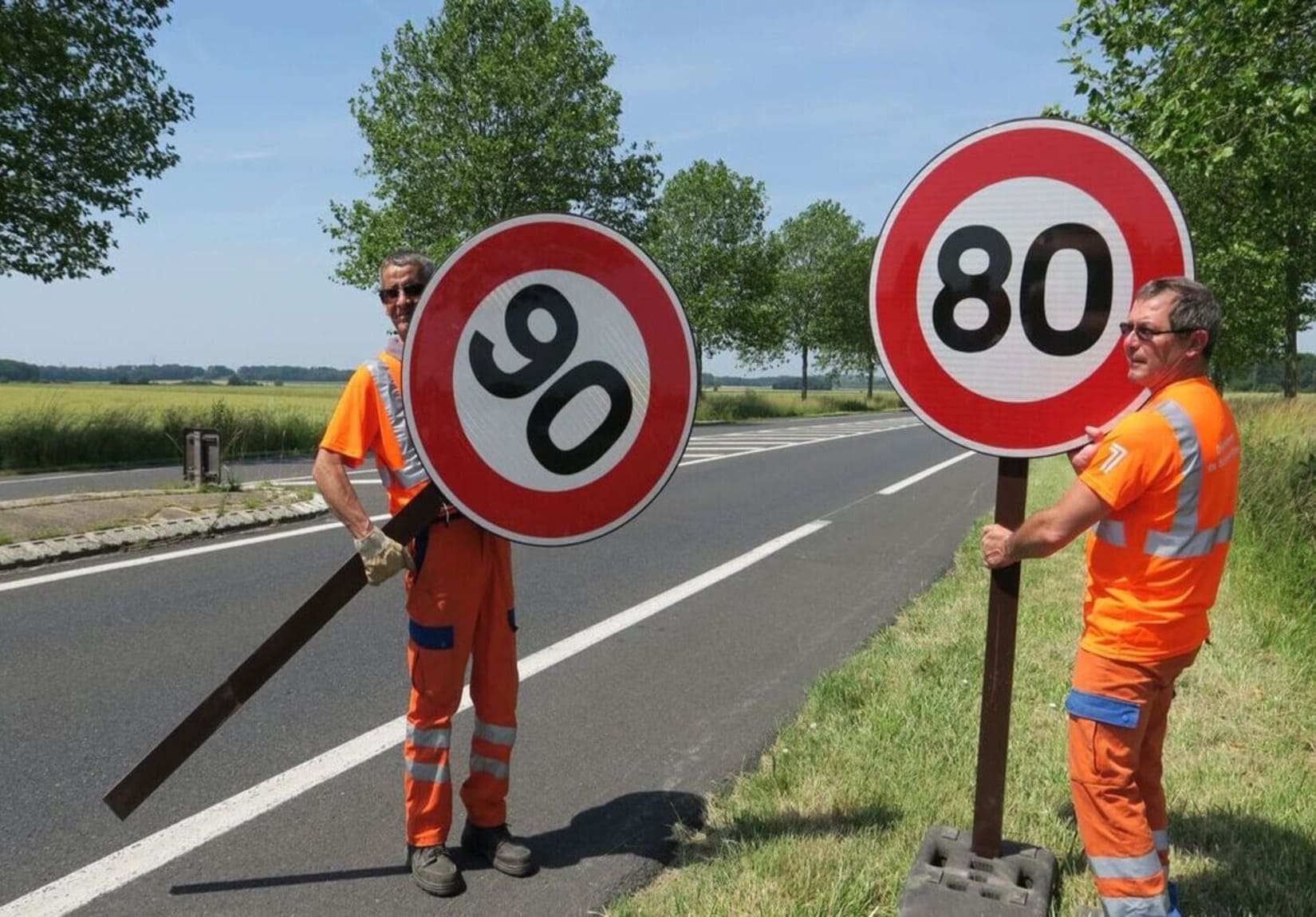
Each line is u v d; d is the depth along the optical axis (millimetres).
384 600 6629
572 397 2822
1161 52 9672
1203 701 4301
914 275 2658
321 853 3188
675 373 2867
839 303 65812
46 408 18844
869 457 19016
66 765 3873
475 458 2771
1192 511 2254
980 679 4652
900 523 10273
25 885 2967
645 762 3992
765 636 5863
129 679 4926
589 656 5453
